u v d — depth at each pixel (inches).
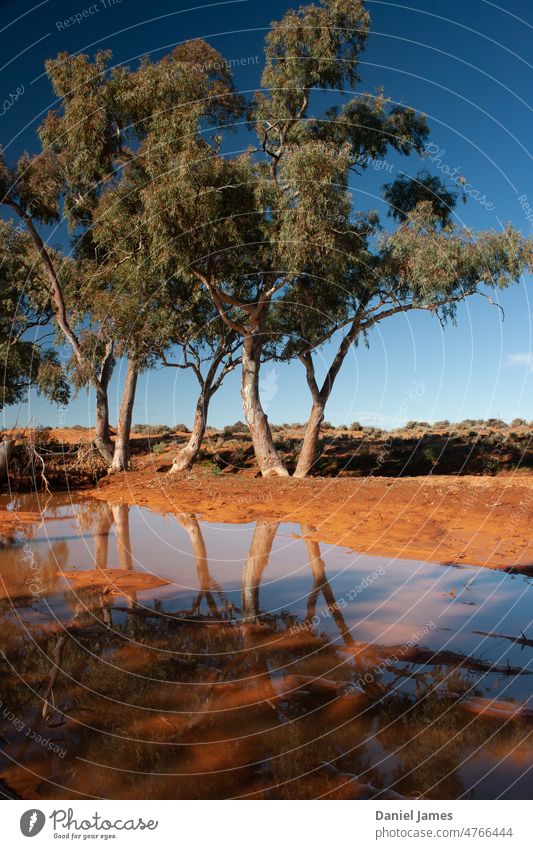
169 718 142.0
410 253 772.6
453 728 137.4
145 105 759.7
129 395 953.5
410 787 114.7
